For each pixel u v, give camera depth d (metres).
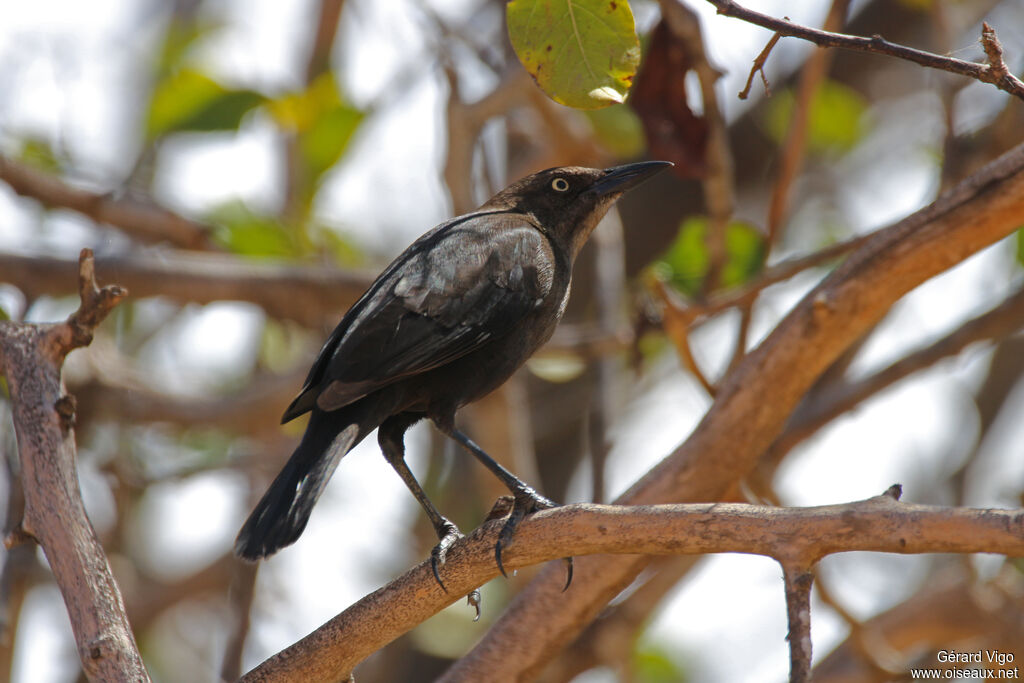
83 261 7.06
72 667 14.18
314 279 12.33
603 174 10.05
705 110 10.56
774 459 12.72
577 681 14.76
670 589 12.36
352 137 13.38
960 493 15.68
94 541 6.74
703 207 15.52
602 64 6.33
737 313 15.12
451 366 8.35
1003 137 11.77
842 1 10.73
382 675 14.62
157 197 13.94
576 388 15.42
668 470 8.79
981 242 8.11
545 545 6.31
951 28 13.16
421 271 8.27
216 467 14.04
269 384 13.36
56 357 7.18
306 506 7.13
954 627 12.66
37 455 6.90
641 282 12.58
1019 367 16.16
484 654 8.83
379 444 8.73
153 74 14.76
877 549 5.34
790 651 5.29
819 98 14.83
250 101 13.12
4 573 10.02
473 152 11.77
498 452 12.09
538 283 8.73
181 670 15.27
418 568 6.72
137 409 13.15
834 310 8.33
